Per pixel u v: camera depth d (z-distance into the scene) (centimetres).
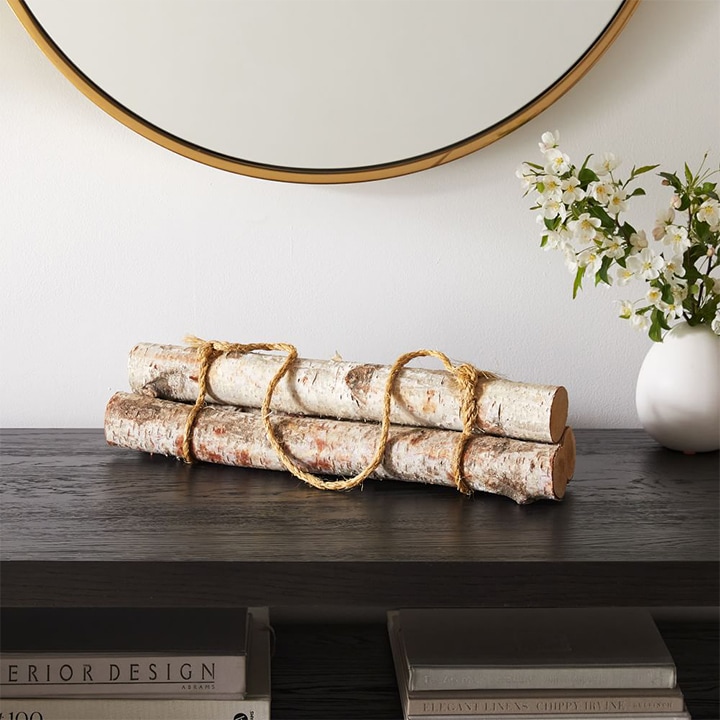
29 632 100
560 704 97
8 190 118
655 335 105
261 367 103
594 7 111
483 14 111
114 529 89
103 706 95
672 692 98
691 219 104
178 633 100
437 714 97
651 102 118
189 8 111
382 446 97
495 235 121
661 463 110
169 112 114
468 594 84
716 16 116
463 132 115
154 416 106
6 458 109
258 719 97
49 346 123
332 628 122
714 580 84
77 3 109
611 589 84
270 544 86
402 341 124
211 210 120
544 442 95
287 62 112
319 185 119
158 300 122
